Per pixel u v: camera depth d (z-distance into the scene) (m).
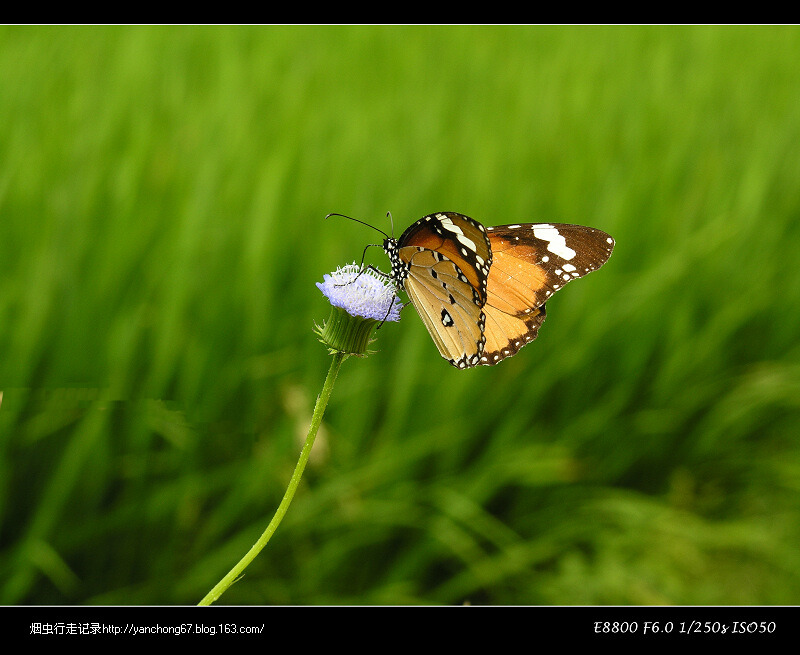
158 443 0.43
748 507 0.49
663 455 0.48
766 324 0.54
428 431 0.44
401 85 0.63
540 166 0.55
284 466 0.43
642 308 0.48
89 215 0.43
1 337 0.42
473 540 0.43
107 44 0.59
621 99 0.65
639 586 0.43
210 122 0.49
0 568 0.41
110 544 0.42
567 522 0.44
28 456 0.41
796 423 0.51
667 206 0.55
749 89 0.70
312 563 0.42
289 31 0.71
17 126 0.47
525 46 0.77
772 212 0.58
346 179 0.50
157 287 0.43
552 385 0.47
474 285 0.37
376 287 0.35
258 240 0.43
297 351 0.44
